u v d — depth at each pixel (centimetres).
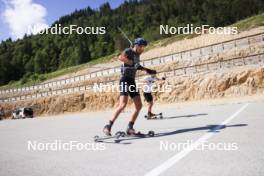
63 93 4950
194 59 3338
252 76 2503
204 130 546
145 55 5431
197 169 297
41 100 5328
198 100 2702
